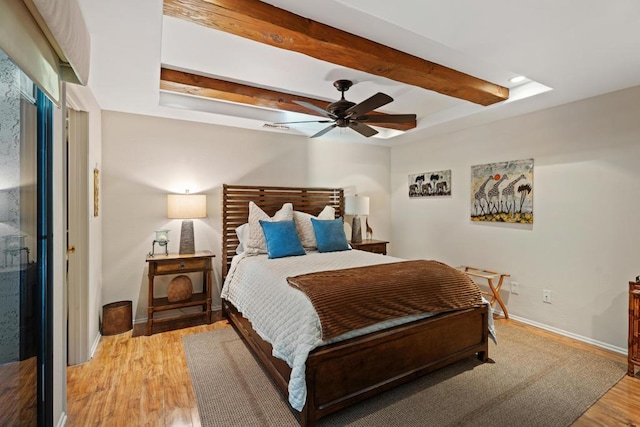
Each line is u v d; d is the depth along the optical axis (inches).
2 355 51.8
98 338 117.0
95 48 76.2
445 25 68.5
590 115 113.7
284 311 82.8
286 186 173.2
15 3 41.6
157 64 85.0
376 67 89.5
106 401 79.9
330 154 188.5
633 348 91.9
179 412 75.9
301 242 144.7
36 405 64.0
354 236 183.0
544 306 127.6
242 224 154.9
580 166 116.6
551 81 98.8
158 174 139.8
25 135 57.7
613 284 108.3
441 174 175.3
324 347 73.4
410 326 85.7
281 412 76.2
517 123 137.2
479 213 153.5
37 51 48.8
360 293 82.8
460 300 96.6
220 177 154.0
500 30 70.2
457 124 151.9
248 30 70.8
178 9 63.8
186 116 138.4
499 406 78.4
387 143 199.5
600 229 111.5
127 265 134.0
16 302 55.7
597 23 67.4
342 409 76.7
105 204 129.5
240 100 122.2
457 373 94.0
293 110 131.2
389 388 81.6
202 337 120.1
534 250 131.2
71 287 99.8
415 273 97.5
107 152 129.8
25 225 58.4
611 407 77.9
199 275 148.9
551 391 84.7
